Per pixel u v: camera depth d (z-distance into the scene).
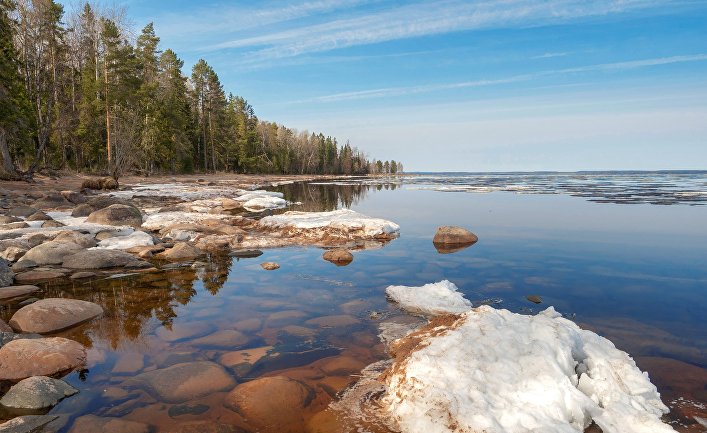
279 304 6.93
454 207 23.83
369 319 6.18
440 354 4.07
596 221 16.94
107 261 9.54
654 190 36.53
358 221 14.19
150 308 6.74
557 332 4.26
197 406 3.84
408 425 3.47
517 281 8.28
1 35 26.25
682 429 3.39
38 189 24.92
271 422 3.60
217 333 5.66
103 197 17.94
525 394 3.51
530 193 34.88
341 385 4.25
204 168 64.12
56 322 5.82
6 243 10.12
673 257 10.38
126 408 3.79
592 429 3.35
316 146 110.12
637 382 3.83
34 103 35.91
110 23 39.53
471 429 3.20
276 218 15.58
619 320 6.06
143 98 44.81
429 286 7.33
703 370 4.45
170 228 13.96
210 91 62.53
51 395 3.89
